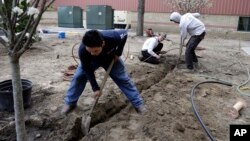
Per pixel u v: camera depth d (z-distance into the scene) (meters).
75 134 3.76
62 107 4.27
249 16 14.81
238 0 14.82
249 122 4.33
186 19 6.85
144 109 4.27
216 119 4.36
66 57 8.05
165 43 11.41
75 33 13.72
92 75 3.68
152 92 5.30
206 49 10.56
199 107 4.76
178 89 5.61
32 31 2.37
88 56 3.42
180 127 3.89
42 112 4.07
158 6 16.81
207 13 15.48
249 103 5.07
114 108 4.63
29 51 8.63
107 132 3.72
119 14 16.44
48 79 5.73
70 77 5.80
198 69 7.32
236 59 8.84
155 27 17.19
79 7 16.95
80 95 4.43
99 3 18.28
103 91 5.00
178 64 7.70
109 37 3.46
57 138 3.58
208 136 3.82
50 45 9.95
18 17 2.39
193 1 13.49
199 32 6.84
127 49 9.73
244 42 13.69
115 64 3.92
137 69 6.76
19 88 2.65
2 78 5.73
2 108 4.16
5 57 7.83
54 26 17.91
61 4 19.38
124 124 3.95
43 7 2.26
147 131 3.77
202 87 5.79
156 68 7.02
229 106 4.91
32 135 3.66
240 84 6.16
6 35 2.46
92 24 16.09
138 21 13.30
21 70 6.41
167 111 4.47
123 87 4.10
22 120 2.76
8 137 3.58
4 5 2.23
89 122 3.75
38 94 4.78
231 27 15.27
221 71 7.25
